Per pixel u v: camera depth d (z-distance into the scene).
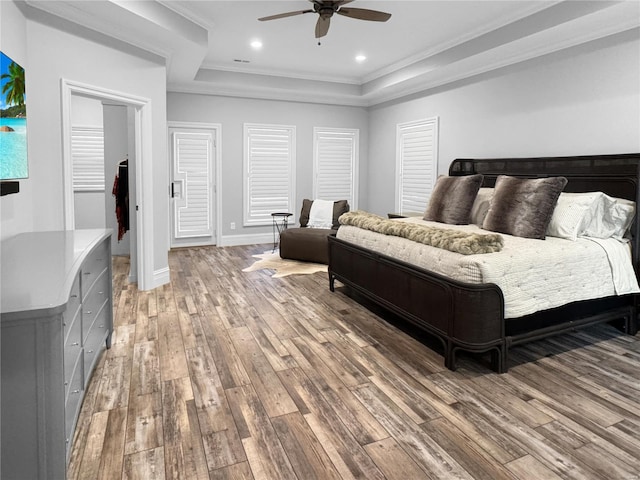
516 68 4.74
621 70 3.71
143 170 4.34
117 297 4.23
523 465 1.79
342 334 3.28
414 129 6.61
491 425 2.09
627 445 1.93
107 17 3.57
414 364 2.77
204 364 2.76
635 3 3.24
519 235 3.45
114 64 3.88
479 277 2.56
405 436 2.00
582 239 3.23
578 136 4.10
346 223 4.24
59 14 3.32
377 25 4.57
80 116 6.89
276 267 5.57
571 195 3.46
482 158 5.29
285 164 7.46
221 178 7.04
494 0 3.89
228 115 6.97
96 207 7.00
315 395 2.38
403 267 3.10
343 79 7.06
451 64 5.08
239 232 7.29
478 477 1.72
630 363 2.79
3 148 2.43
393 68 6.20
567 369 2.70
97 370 2.66
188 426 2.07
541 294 2.76
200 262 5.88
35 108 3.17
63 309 1.39
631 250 3.28
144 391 2.41
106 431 2.02
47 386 1.41
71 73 3.45
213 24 4.53
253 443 1.94
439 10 4.14
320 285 4.71
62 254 2.07
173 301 4.10
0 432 1.41
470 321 2.53
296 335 3.26
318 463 1.81
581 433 2.02
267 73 6.56
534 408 2.24
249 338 3.20
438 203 4.72
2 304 1.37
